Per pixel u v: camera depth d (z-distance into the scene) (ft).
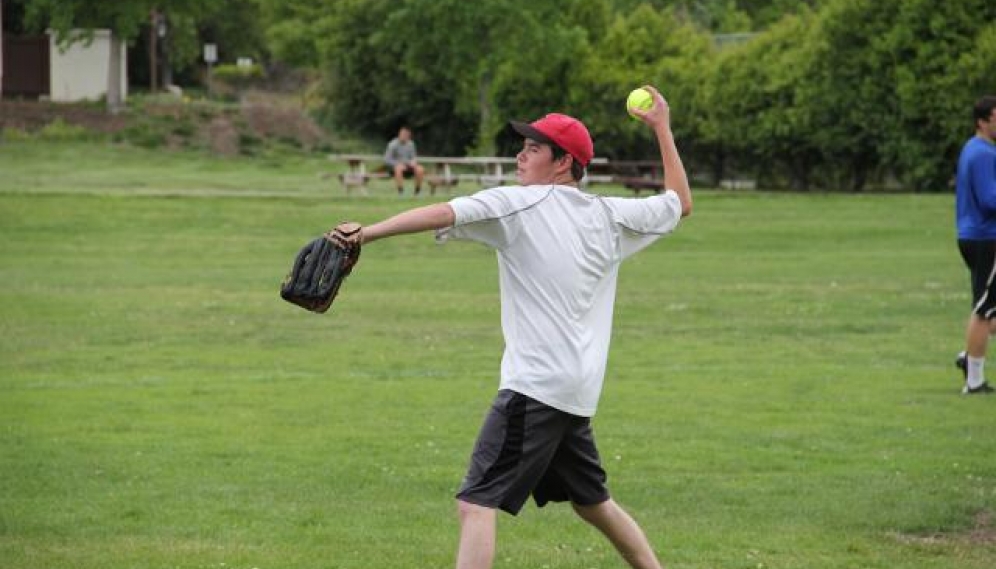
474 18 396.37
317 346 131.03
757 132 362.53
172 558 60.29
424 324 145.69
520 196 47.42
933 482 75.05
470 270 200.23
